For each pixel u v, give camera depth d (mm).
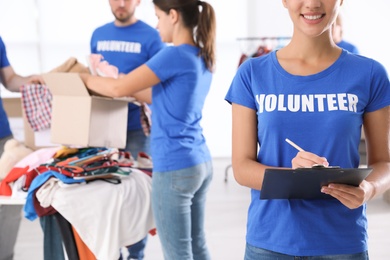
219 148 7805
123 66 3656
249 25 7656
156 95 2629
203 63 2650
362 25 7438
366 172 1397
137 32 3664
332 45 1578
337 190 1432
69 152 2912
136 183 2799
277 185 1447
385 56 7496
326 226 1539
